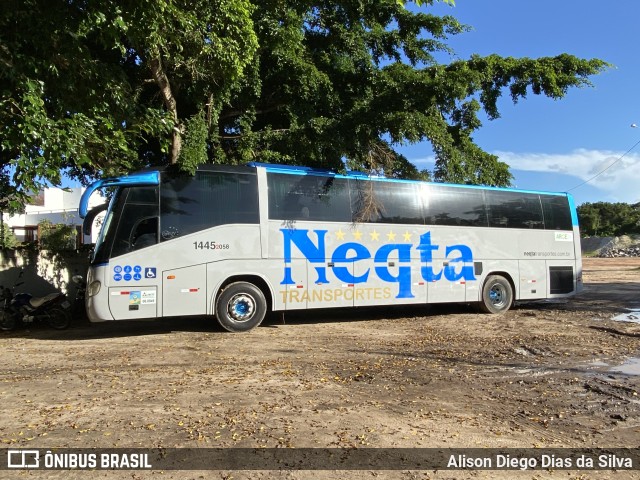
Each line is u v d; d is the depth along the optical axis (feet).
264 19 39.01
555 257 50.26
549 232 50.19
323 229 38.83
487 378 22.49
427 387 20.97
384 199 41.83
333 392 20.13
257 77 42.22
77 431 15.70
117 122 31.27
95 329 38.70
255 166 37.19
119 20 23.81
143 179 33.35
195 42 32.73
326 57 48.98
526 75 46.57
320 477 12.69
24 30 25.27
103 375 22.88
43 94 26.94
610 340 31.53
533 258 48.93
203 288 34.47
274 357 27.02
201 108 38.50
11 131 23.62
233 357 26.94
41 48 25.94
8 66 23.68
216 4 31.65
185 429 15.87
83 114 27.45
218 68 34.32
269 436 15.29
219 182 35.70
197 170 35.06
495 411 17.89
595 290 69.56
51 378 22.34
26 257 47.03
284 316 43.52
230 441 14.89
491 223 46.93
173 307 33.55
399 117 42.39
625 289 70.49
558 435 15.65
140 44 32.63
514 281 47.70
